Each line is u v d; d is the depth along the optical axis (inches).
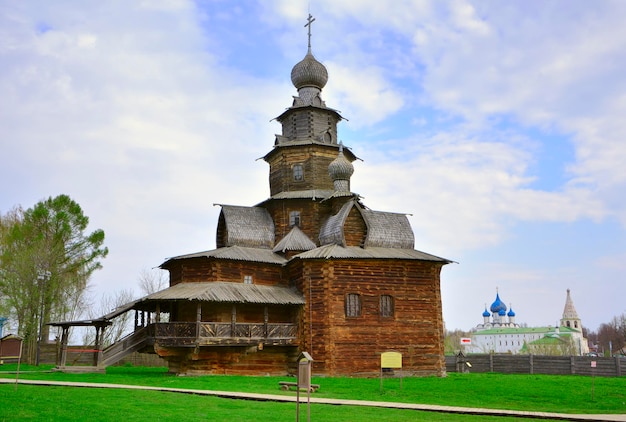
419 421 763.4
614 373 1654.8
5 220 2217.0
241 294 1487.5
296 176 1852.9
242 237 1734.7
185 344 1391.5
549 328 6530.5
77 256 2066.9
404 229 1771.7
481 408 953.5
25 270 1914.4
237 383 1218.6
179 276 1621.6
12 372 1317.7
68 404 802.2
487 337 6658.5
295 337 1540.4
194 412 780.0
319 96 1977.1
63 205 2048.5
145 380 1206.9
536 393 1189.7
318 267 1560.0
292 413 804.0
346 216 1662.2
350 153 1940.2
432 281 1646.2
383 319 1563.7
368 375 1510.8
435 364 1585.9
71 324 1407.5
